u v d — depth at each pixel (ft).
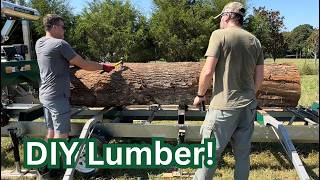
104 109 17.92
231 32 11.48
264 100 17.63
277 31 93.76
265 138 15.28
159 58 76.95
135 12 76.07
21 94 18.93
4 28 17.34
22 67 15.96
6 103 17.76
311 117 17.28
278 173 16.01
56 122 14.28
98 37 74.74
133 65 17.74
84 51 77.10
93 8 77.97
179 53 73.10
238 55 11.43
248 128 12.03
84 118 19.38
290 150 13.39
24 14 17.38
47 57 13.93
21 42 18.83
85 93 17.25
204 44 72.38
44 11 73.72
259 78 12.19
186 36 72.90
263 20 82.38
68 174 13.46
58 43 13.85
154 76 17.26
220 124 11.75
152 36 74.84
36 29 67.00
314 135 15.30
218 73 11.71
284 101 17.70
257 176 15.66
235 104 11.61
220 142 11.89
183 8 73.56
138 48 75.10
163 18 73.15
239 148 12.18
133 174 16.10
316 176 15.47
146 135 15.39
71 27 77.56
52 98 14.15
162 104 17.79
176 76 17.22
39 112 18.34
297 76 17.60
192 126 15.10
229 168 16.53
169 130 15.29
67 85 14.47
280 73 17.58
